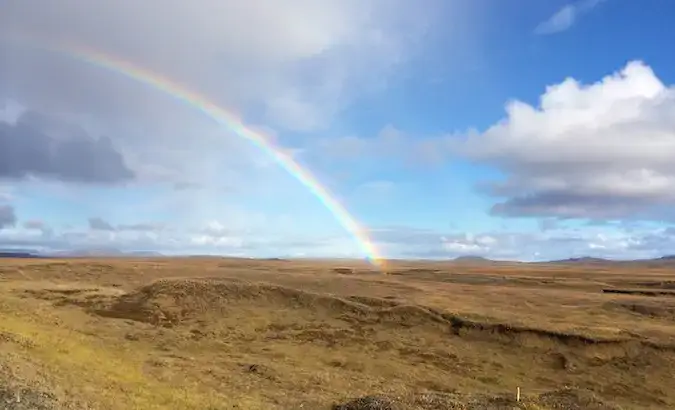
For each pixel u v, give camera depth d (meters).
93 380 21.80
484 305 59.59
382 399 24.00
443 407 23.56
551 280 101.94
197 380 28.12
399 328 47.97
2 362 19.81
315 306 53.66
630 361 38.72
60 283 74.00
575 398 26.14
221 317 50.97
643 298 69.31
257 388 27.98
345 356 39.81
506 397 25.66
